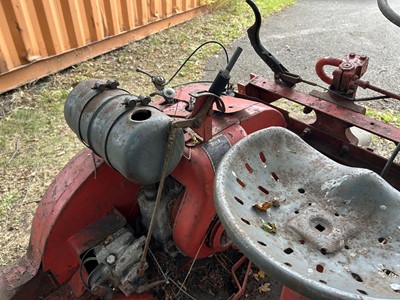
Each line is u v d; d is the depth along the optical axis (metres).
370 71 4.19
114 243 1.50
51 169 2.72
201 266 1.94
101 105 1.31
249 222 0.96
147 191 1.47
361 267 0.93
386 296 0.83
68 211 1.48
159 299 1.70
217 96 1.32
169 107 1.60
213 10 5.80
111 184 1.53
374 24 5.61
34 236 1.54
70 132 3.12
